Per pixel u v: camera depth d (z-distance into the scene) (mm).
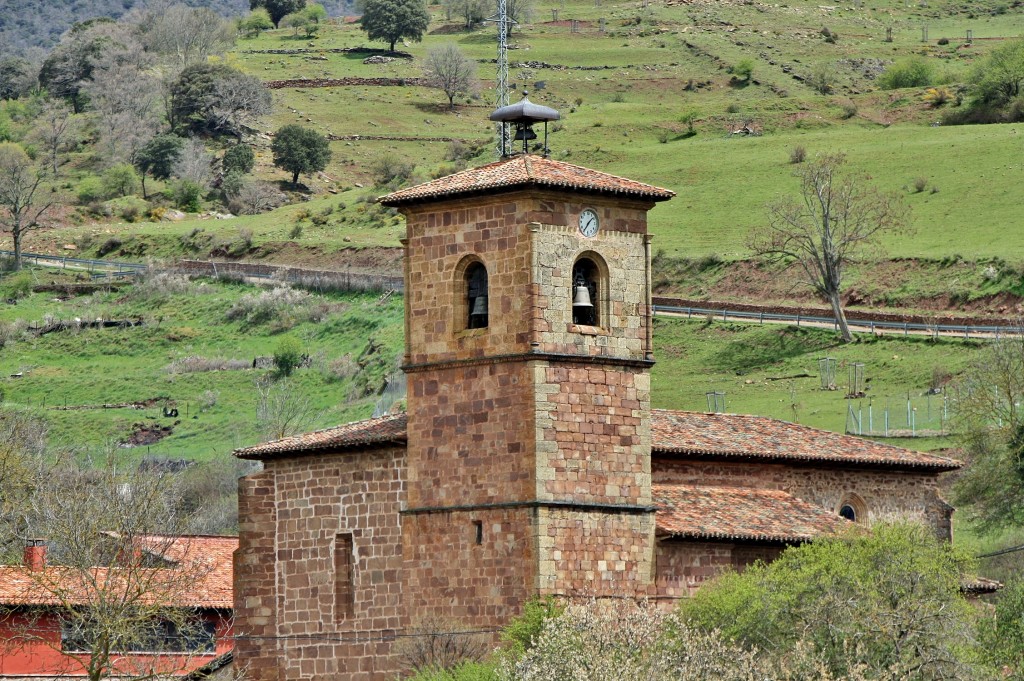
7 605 157375
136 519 168875
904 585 124375
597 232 133625
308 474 142250
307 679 140375
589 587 129750
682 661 111438
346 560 140250
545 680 110875
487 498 131000
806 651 112125
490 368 131625
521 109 138250
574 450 130625
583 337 132000
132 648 161500
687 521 135500
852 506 151500
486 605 130250
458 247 133875
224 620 167250
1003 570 177875
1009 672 126312
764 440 149250
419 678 123250
